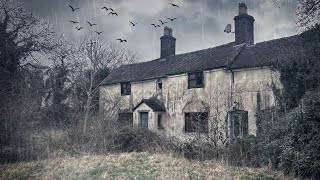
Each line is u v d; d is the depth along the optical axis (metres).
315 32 13.27
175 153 11.70
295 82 13.42
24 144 13.40
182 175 8.45
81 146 13.15
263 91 15.62
